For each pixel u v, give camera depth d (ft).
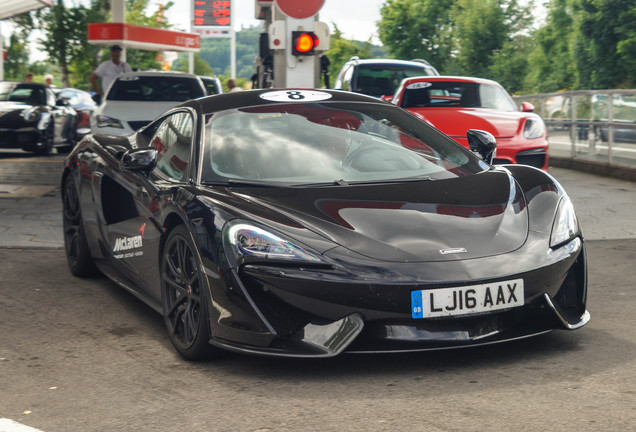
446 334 10.85
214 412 9.94
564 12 175.73
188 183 13.07
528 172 13.82
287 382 11.01
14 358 12.53
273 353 10.82
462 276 10.77
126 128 35.65
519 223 11.89
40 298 16.63
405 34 177.17
